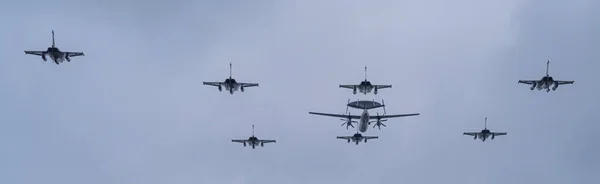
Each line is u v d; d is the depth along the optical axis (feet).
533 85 638.12
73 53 580.30
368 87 655.35
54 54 570.46
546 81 616.39
